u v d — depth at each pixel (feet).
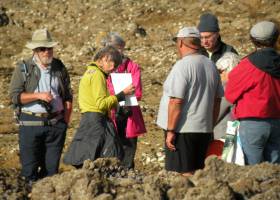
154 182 50.39
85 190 49.70
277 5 194.08
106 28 189.88
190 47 59.88
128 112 70.08
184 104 59.62
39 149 67.26
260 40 56.49
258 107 55.88
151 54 167.94
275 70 55.98
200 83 59.41
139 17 195.00
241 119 57.16
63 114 67.31
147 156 93.25
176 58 163.02
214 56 70.90
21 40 186.50
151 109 120.57
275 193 48.39
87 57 170.09
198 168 60.90
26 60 66.64
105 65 63.98
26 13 200.75
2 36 188.24
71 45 181.88
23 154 66.64
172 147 60.03
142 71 155.94
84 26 193.16
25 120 66.23
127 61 74.13
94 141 63.16
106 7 200.34
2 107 124.16
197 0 200.13
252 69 56.08
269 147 57.62
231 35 178.50
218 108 61.46
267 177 50.96
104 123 63.72
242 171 51.96
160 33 184.44
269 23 56.75
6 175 56.54
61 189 50.96
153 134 104.32
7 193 53.36
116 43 73.20
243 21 184.75
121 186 50.72
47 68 66.28
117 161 56.44
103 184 50.11
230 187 48.93
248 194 49.21
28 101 65.57
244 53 162.91
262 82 55.88
